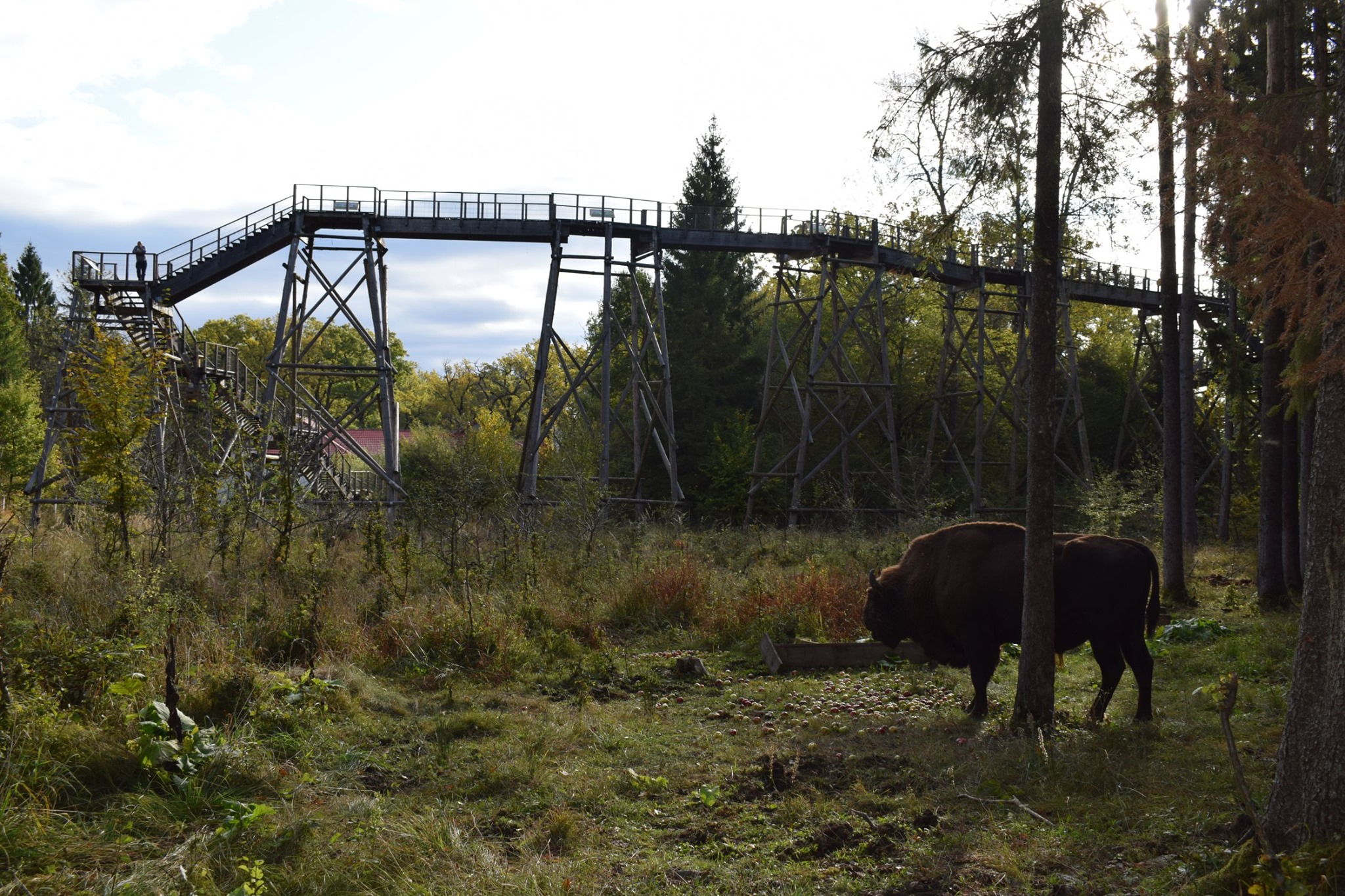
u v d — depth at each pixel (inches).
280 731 302.4
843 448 1288.1
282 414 1007.0
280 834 224.2
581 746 323.3
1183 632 538.9
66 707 280.5
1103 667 363.6
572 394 1337.4
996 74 360.5
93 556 486.9
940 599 396.8
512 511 770.2
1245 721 346.9
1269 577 637.3
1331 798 193.9
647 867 221.0
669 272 1877.5
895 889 209.2
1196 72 258.1
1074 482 1443.2
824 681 442.9
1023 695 349.1
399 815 250.8
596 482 1056.2
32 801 216.5
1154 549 1010.1
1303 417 349.1
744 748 325.4
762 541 895.1
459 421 2288.4
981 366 1293.1
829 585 585.9
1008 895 204.5
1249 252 238.5
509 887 202.2
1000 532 393.4
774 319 1258.0
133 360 543.5
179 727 263.3
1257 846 195.9
